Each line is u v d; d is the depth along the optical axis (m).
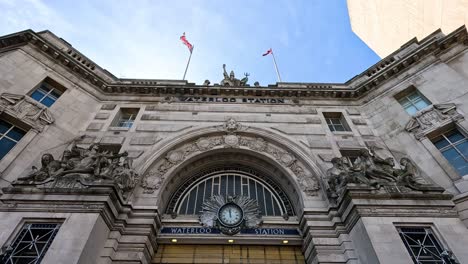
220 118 16.70
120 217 10.71
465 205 10.62
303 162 14.05
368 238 9.07
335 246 10.33
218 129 15.68
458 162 12.62
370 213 9.77
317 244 10.41
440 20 23.81
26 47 16.59
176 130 15.61
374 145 14.98
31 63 16.08
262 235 11.67
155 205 11.66
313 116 17.30
